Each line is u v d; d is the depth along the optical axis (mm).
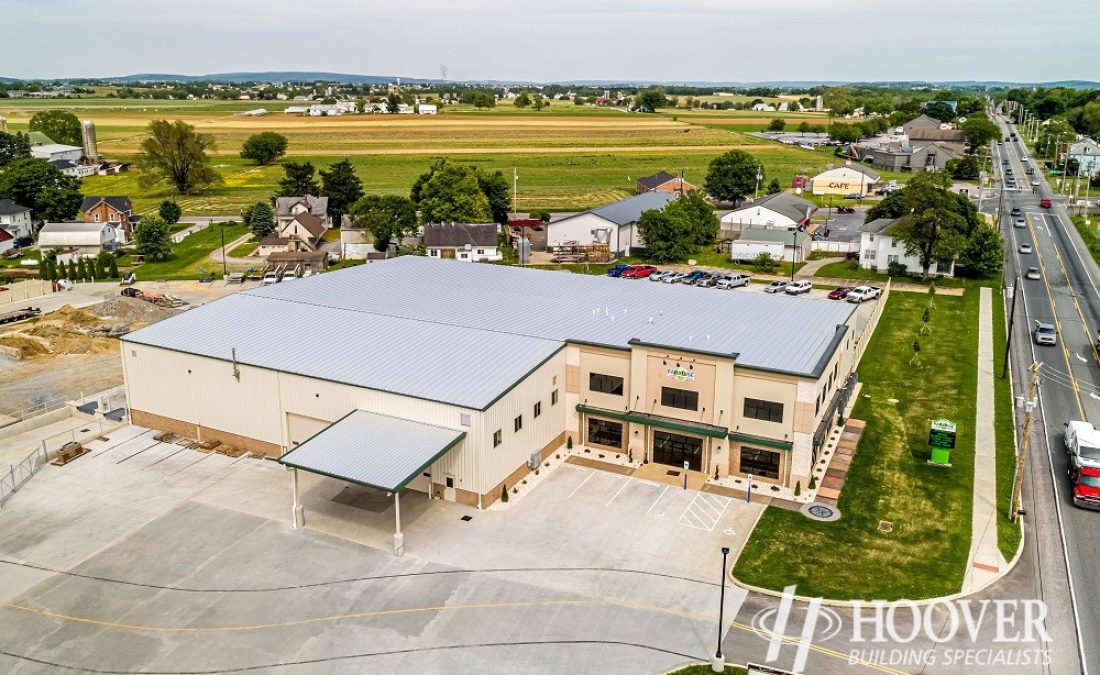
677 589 41094
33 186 160500
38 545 44938
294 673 35062
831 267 119562
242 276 116438
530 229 149875
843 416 61500
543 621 38500
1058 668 35375
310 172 172250
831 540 45688
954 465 54906
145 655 36250
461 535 45969
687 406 53969
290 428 54906
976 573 42406
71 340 84062
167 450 57125
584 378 57156
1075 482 50312
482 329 59656
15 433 59625
